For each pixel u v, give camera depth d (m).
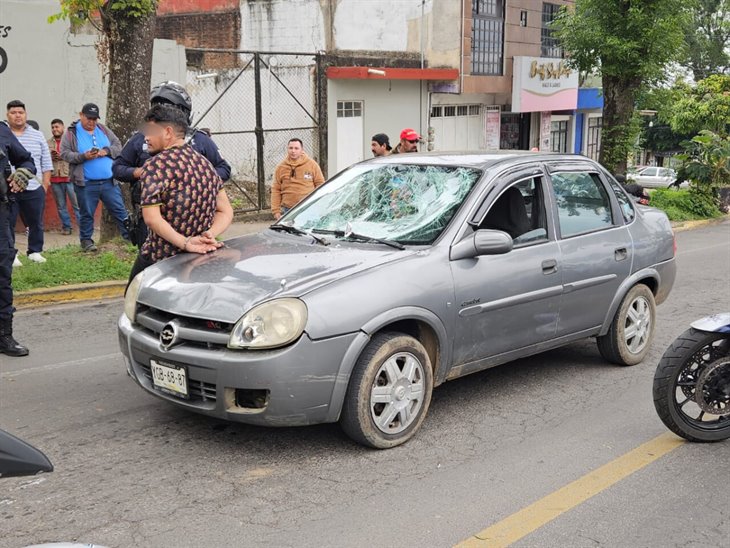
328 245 4.89
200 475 4.15
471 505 3.86
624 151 17.83
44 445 4.53
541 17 23.05
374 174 5.56
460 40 19.70
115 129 9.98
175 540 3.49
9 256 6.14
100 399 5.31
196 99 18.89
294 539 3.52
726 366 4.55
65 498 3.88
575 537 3.57
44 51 12.59
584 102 25.73
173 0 19.12
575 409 5.25
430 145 19.94
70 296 8.34
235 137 18.62
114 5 9.52
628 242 5.98
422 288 4.50
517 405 5.30
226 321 4.07
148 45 9.98
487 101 22.09
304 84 17.50
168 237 4.90
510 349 5.16
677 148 42.19
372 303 4.27
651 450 4.58
